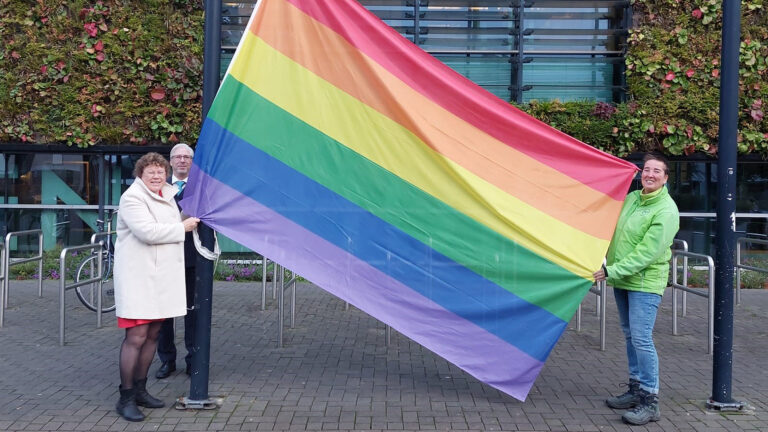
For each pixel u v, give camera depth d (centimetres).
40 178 1178
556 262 481
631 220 475
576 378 572
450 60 1119
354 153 489
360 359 628
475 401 506
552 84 1121
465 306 488
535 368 483
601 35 1104
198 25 1080
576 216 489
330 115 488
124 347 457
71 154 1170
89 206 1177
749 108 1047
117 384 539
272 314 838
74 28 1070
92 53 1066
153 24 1068
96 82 1073
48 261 1106
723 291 486
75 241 1182
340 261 484
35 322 777
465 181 486
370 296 485
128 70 1078
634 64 1052
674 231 454
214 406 480
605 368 605
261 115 480
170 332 554
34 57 1069
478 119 493
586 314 864
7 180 1177
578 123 1040
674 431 445
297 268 477
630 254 459
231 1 1107
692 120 1047
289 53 486
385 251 488
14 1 1066
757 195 1146
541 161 493
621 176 491
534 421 463
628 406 489
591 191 491
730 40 475
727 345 486
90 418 458
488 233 488
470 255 489
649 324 462
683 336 737
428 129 489
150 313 443
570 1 1097
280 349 662
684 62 1048
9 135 1084
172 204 464
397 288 488
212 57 470
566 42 1105
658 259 459
